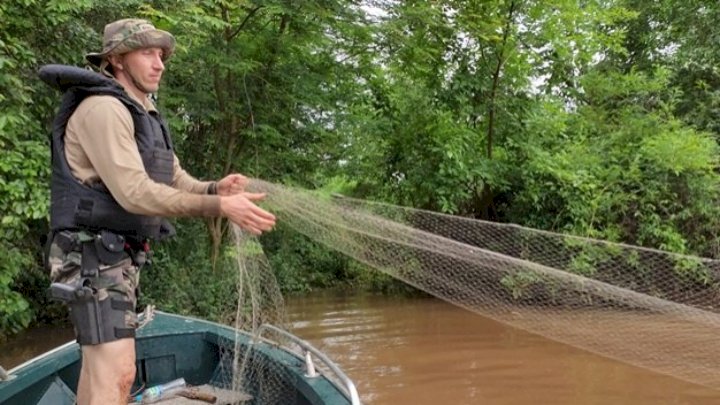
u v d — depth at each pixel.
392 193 9.63
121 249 1.98
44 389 3.09
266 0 7.41
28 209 5.15
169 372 3.62
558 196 9.29
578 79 10.26
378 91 9.89
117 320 1.96
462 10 9.08
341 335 7.34
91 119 1.86
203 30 6.87
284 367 3.04
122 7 6.08
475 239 2.54
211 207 1.82
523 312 2.36
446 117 9.51
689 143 8.86
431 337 7.22
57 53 5.82
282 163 8.59
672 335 2.21
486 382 5.70
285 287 9.59
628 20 10.98
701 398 5.21
